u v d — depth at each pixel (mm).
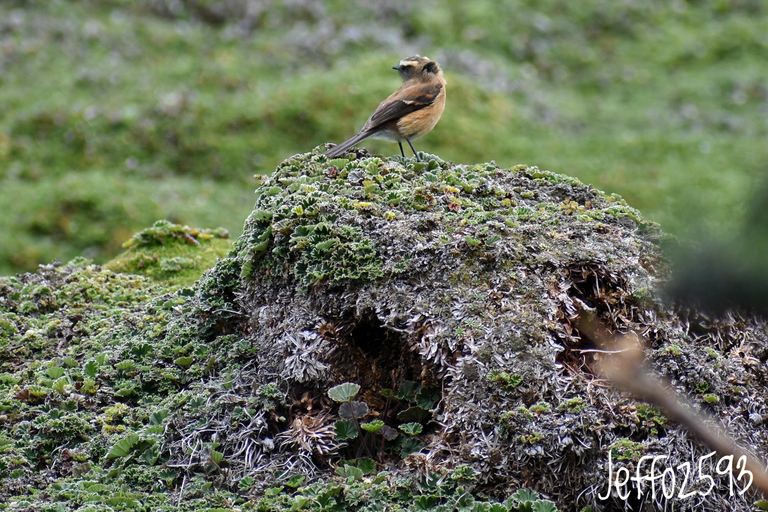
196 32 34812
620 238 9789
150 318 11352
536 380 8156
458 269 8992
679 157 29188
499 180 11258
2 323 11578
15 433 9445
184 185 26359
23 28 33625
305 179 10719
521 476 7879
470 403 8211
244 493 8367
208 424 9008
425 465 8102
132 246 16359
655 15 39312
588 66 35625
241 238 10820
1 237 23406
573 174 27812
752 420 8258
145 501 8289
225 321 10484
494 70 33781
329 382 9086
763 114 32656
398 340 9234
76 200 24750
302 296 9477
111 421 9539
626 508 7730
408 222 9547
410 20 36594
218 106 29156
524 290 8758
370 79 30469
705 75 35344
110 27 34438
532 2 38781
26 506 8070
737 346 9109
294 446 8734
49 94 29969
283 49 33656
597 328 8695
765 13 39719
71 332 11484
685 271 3369
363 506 7910
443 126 28547
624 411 8039
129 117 28453
